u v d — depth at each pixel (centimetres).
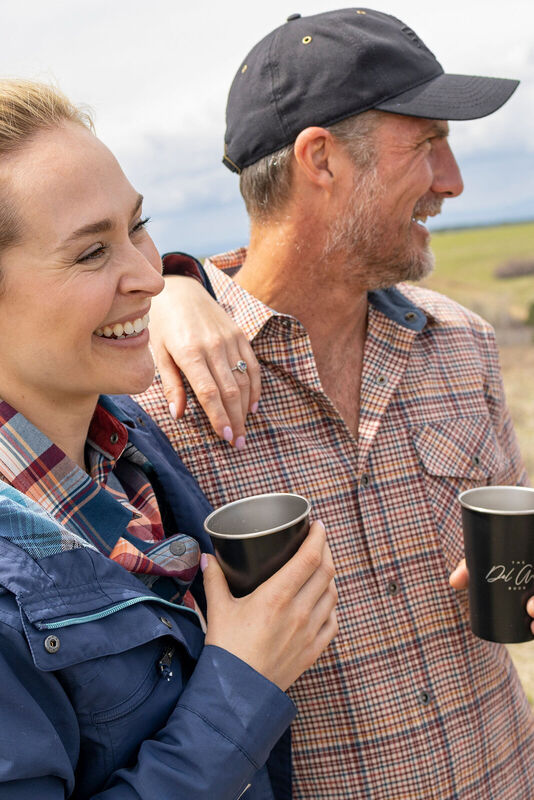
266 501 117
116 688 95
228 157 170
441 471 162
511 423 190
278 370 157
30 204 92
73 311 95
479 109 147
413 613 155
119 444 118
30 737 85
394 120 151
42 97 97
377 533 155
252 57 164
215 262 182
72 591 93
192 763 94
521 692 174
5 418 102
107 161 99
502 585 122
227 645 103
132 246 103
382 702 150
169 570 110
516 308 1216
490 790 159
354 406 165
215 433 150
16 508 93
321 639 111
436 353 173
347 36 151
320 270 159
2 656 86
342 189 153
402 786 150
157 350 147
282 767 131
